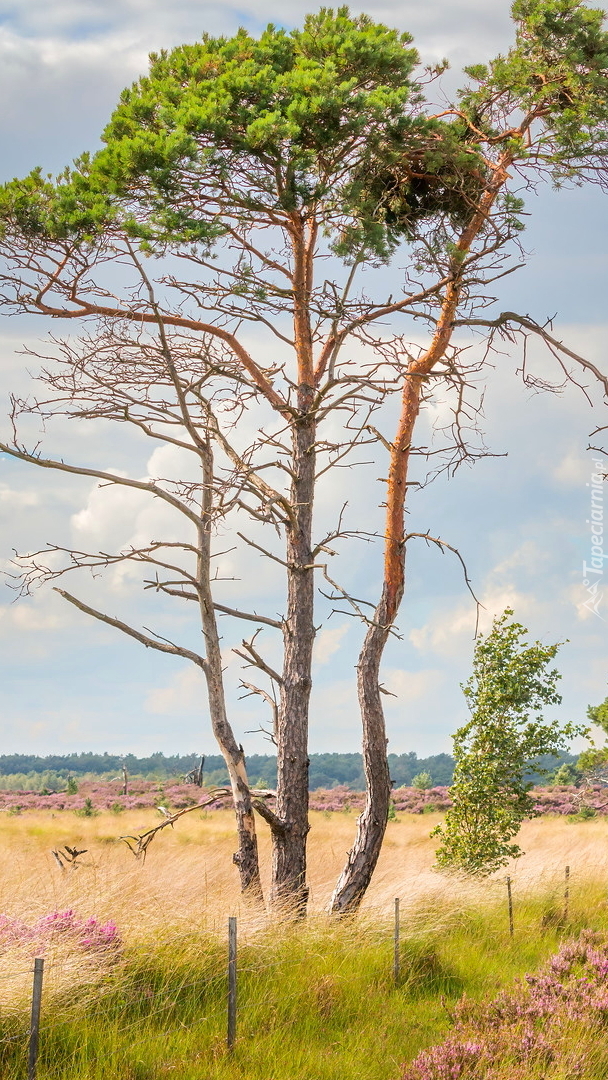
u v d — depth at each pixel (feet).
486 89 47.65
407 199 47.93
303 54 44.27
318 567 47.44
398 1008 32.12
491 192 47.62
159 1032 27.86
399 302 47.37
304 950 36.19
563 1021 27.99
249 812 45.42
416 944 38.91
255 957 34.12
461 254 46.11
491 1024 28.66
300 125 40.06
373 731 49.29
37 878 42.98
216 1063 25.95
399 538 50.96
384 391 47.01
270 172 41.86
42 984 27.07
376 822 48.39
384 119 41.27
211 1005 30.14
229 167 41.06
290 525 49.34
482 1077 24.40
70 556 42.55
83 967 29.68
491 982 36.19
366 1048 27.99
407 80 43.34
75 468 43.50
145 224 40.65
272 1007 30.40
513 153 45.21
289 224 47.62
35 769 521.24
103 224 41.45
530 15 44.86
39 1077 24.14
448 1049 25.79
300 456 49.93
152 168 39.65
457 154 44.42
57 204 41.22
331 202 43.01
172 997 30.04
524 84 45.91
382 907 44.09
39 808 154.40
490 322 48.98
